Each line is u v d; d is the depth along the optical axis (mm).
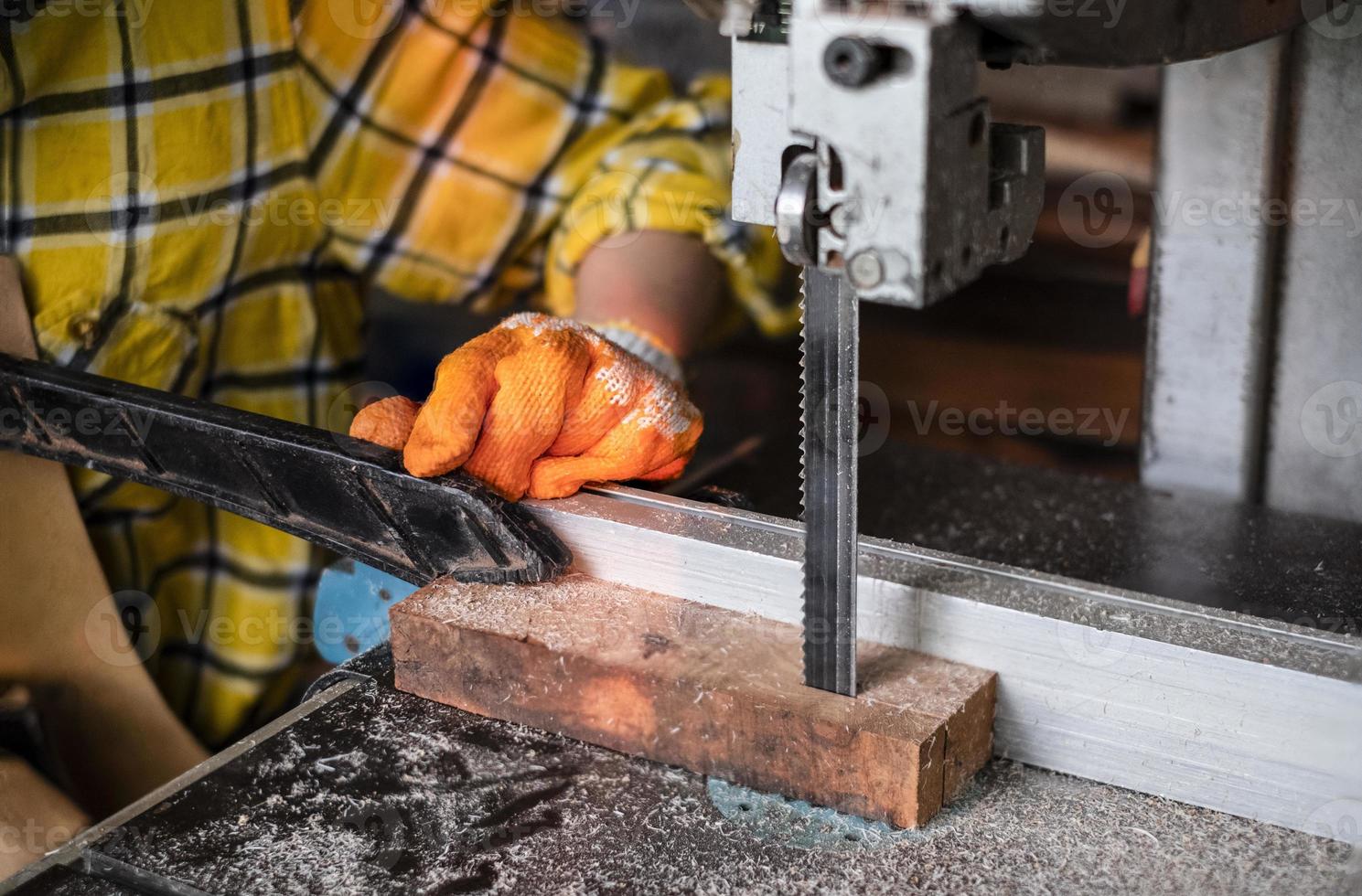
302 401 1711
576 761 924
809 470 832
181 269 1482
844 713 851
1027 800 871
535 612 982
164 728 1457
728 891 791
